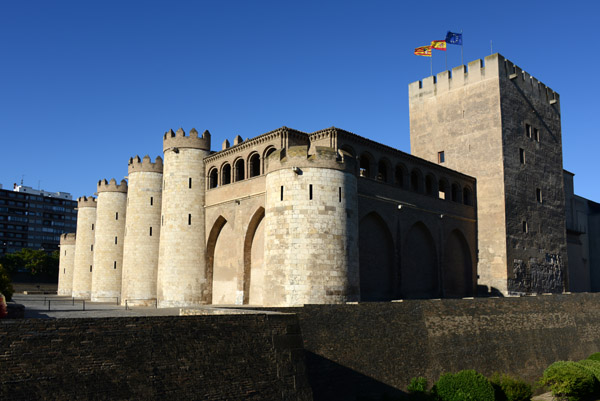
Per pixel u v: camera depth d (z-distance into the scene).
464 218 59.28
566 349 48.25
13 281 130.25
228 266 50.66
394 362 33.03
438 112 66.12
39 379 15.54
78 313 35.19
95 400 16.28
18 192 171.75
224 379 19.44
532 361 44.09
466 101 63.47
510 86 62.97
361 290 45.84
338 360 29.72
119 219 72.69
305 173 39.78
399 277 49.22
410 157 52.81
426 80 68.00
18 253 135.00
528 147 64.38
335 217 39.53
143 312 36.88
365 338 31.70
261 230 46.97
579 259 79.94
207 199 53.72
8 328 15.42
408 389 33.16
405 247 51.00
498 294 57.59
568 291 67.56
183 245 52.53
